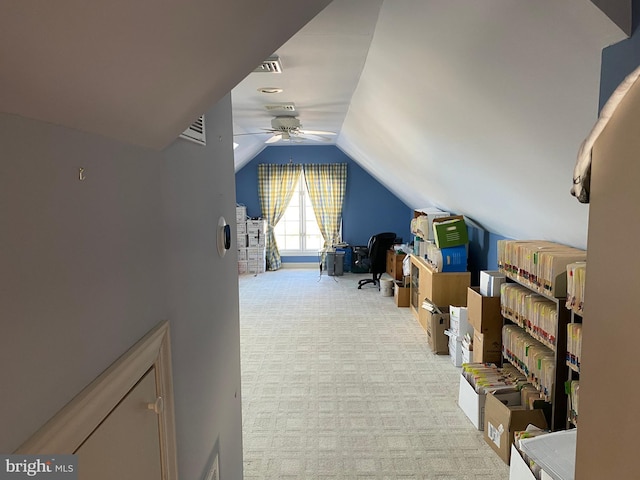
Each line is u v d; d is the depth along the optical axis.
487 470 2.92
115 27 0.64
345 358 4.75
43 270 0.70
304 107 4.20
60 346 0.75
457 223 5.12
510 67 1.56
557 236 3.20
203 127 1.75
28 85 0.60
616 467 0.85
